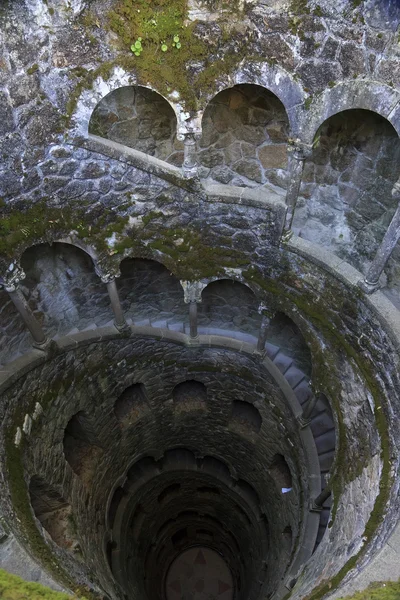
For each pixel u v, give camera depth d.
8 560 6.00
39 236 8.08
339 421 8.84
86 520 11.25
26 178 7.49
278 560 12.37
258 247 8.99
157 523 17.12
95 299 10.65
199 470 15.87
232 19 6.58
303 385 11.45
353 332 8.17
